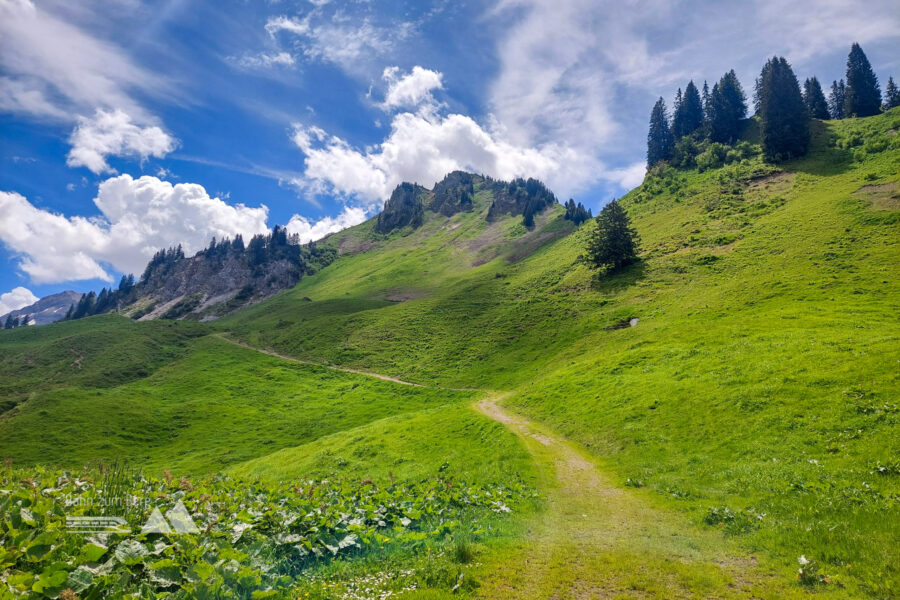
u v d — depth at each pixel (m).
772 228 86.94
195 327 165.25
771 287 61.00
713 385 31.78
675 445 25.89
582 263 121.25
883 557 9.78
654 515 16.23
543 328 89.56
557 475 24.61
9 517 8.09
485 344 92.94
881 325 37.44
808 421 22.62
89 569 6.95
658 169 165.38
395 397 78.69
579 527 14.70
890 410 20.75
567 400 42.81
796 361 30.45
